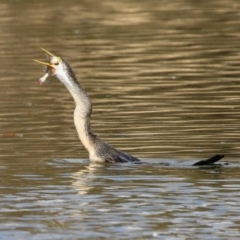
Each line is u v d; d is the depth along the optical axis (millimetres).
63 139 16078
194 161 14297
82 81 22422
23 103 19766
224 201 11734
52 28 31781
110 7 37031
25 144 15656
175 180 12953
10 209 11469
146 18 33938
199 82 21844
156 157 14641
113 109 18812
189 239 10234
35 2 38469
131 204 11656
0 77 23250
